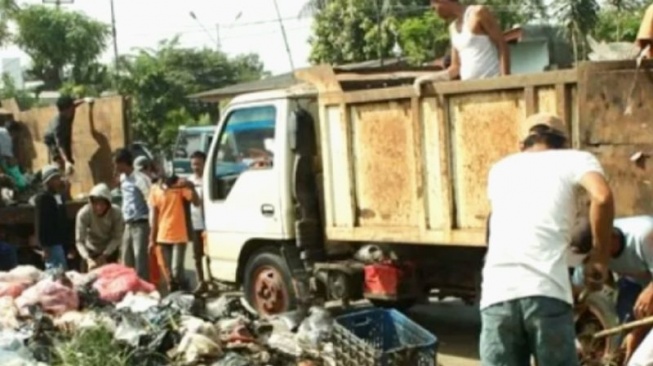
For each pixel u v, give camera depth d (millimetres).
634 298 6625
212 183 10883
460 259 8984
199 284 12047
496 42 8617
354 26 32938
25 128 16453
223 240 10773
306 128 9883
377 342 7082
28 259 12953
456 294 9117
